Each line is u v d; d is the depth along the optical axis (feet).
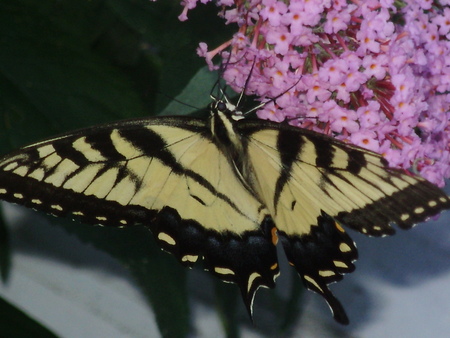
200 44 3.08
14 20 3.14
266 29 3.05
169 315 3.14
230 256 3.04
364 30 3.03
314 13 3.02
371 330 3.24
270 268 3.04
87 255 3.36
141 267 3.14
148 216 3.01
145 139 3.00
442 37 3.11
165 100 3.13
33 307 3.34
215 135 3.02
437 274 3.26
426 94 3.07
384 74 3.02
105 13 3.17
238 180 3.03
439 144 3.06
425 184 2.92
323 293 3.02
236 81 3.05
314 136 2.98
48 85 3.14
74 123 3.13
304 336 3.26
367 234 2.94
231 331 3.20
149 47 3.18
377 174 2.94
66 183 2.97
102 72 3.14
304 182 3.00
